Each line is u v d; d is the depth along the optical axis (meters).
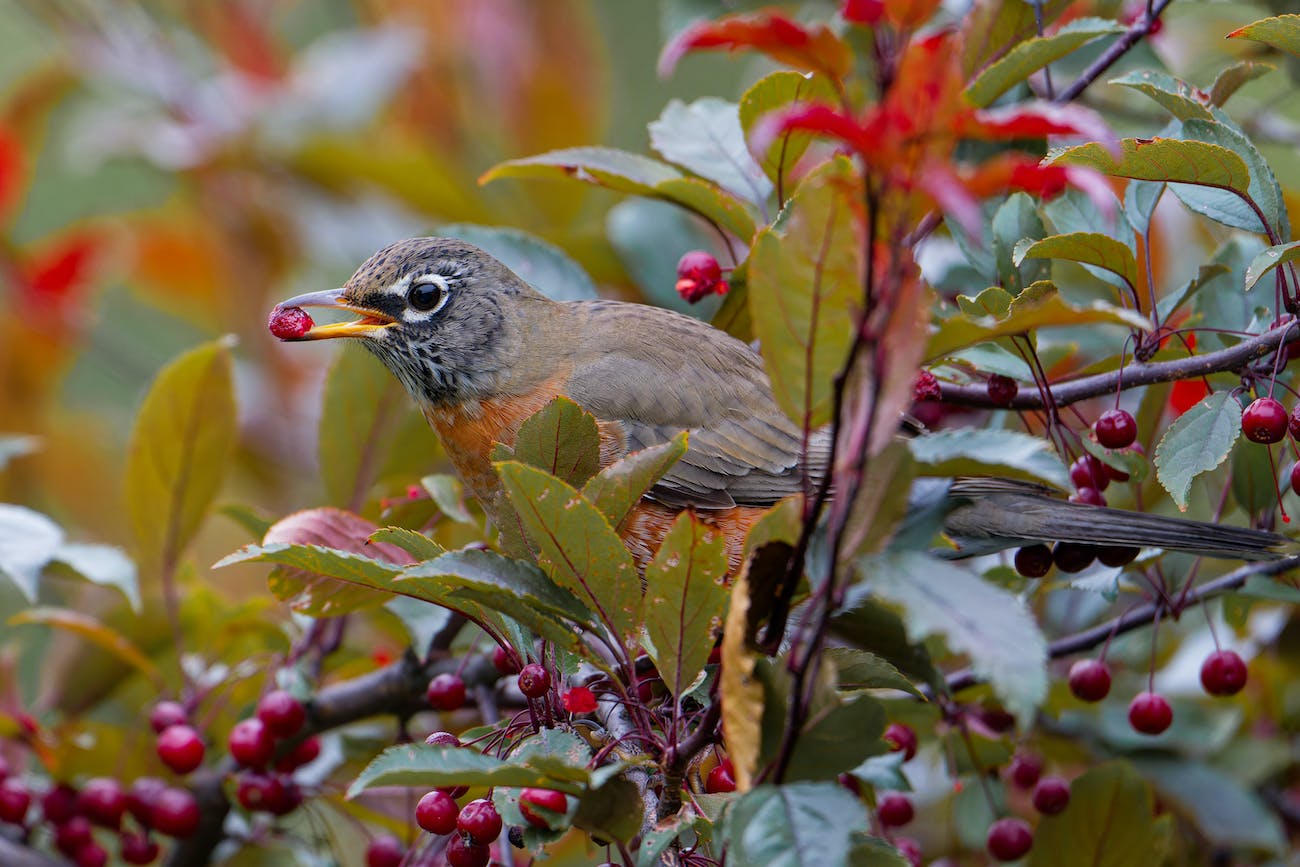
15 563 8.05
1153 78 6.90
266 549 5.47
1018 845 7.86
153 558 9.16
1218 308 7.89
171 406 8.88
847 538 4.47
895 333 4.29
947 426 9.09
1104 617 9.31
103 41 13.36
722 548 4.96
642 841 4.98
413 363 9.05
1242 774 9.10
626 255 10.38
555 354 9.10
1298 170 10.88
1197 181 6.23
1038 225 7.36
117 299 15.43
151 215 13.62
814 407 4.52
